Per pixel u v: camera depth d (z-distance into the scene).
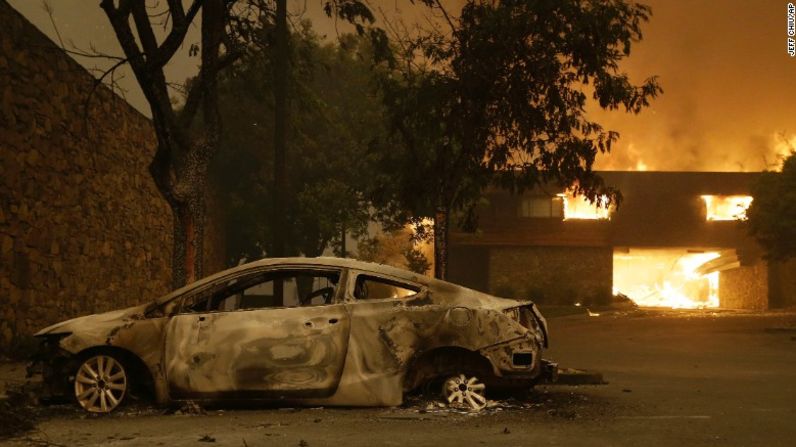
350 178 40.53
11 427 8.20
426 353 9.35
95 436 7.95
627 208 52.19
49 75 16.69
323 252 42.44
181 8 13.42
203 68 14.00
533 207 51.94
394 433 8.08
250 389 9.16
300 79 19.16
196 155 13.74
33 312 15.94
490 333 9.30
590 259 52.00
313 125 40.81
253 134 39.69
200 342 9.24
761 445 7.64
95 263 19.67
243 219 41.19
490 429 8.32
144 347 9.27
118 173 21.52
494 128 14.49
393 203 40.00
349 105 42.34
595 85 13.73
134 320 9.36
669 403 10.38
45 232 16.56
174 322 9.33
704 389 12.11
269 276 9.69
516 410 9.49
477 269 53.47
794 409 9.91
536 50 13.67
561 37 13.62
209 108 14.00
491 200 51.91
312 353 9.20
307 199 38.59
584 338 26.45
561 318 40.28
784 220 36.91
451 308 9.34
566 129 14.04
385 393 9.18
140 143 23.58
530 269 51.97
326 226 38.53
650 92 13.84
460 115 14.08
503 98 14.00
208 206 33.75
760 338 25.38
